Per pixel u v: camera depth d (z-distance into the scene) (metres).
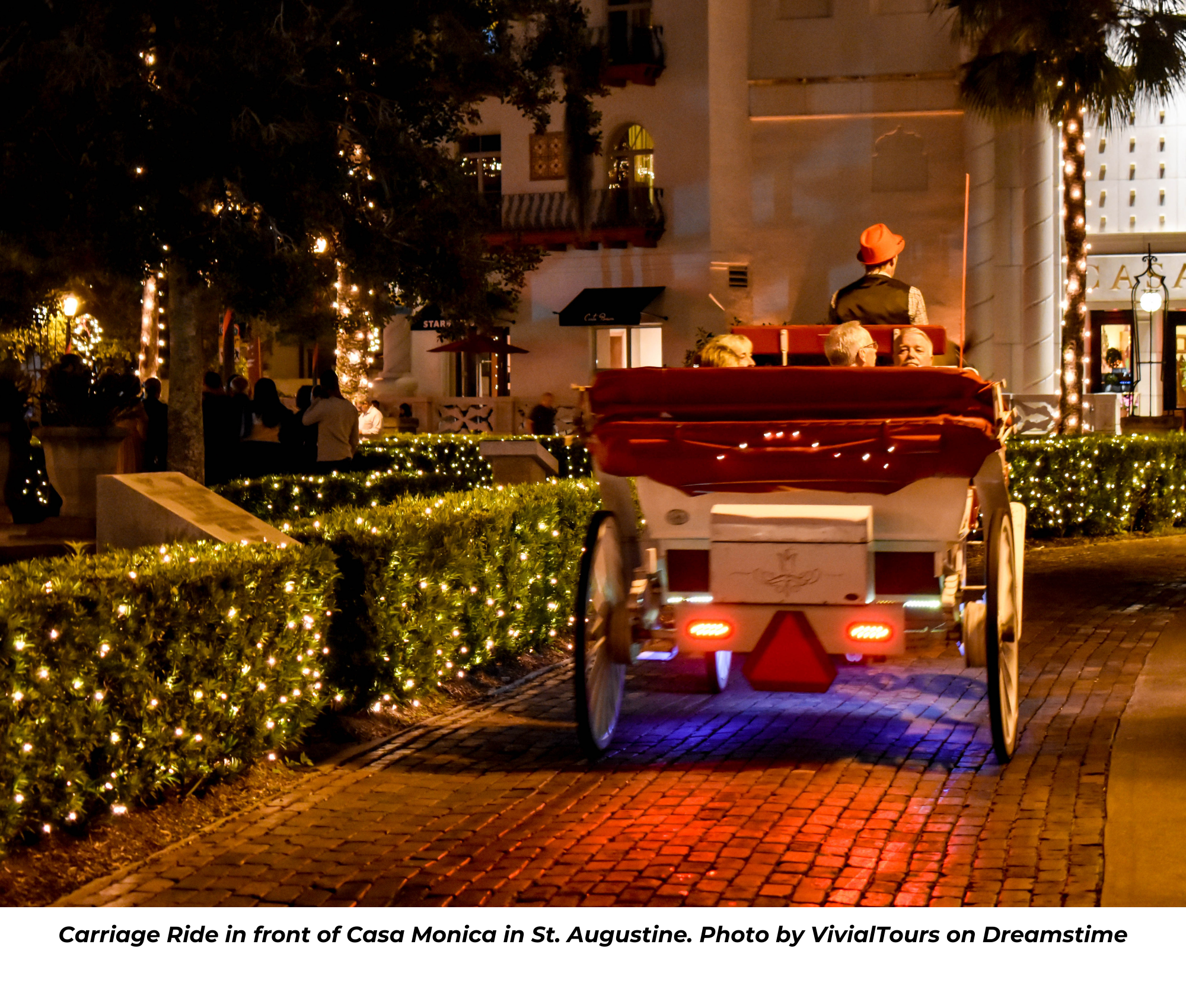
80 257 17.03
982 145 34.81
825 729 7.81
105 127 14.54
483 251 18.34
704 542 7.29
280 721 7.18
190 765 6.51
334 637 7.98
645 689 8.80
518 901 5.29
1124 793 6.34
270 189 15.10
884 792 6.56
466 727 8.12
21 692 5.49
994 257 35.16
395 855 5.86
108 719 6.01
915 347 7.62
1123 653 9.78
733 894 5.29
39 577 6.06
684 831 6.04
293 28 15.48
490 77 18.23
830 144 36.00
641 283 36.69
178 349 16.92
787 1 36.19
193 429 16.98
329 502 12.78
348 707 8.09
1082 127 23.27
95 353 29.38
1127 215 38.50
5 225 15.42
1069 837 5.80
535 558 10.09
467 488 14.79
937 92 35.22
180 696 6.45
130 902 5.39
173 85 14.71
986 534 7.01
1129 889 5.14
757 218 36.62
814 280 36.31
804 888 5.32
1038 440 17.91
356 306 21.91
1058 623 11.05
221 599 6.65
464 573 9.01
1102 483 17.31
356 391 27.23
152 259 14.91
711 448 6.83
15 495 18.16
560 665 9.97
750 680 6.94
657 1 35.78
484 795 6.70
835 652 6.92
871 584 6.91
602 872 5.56
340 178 15.72
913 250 35.66
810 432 6.66
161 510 7.75
